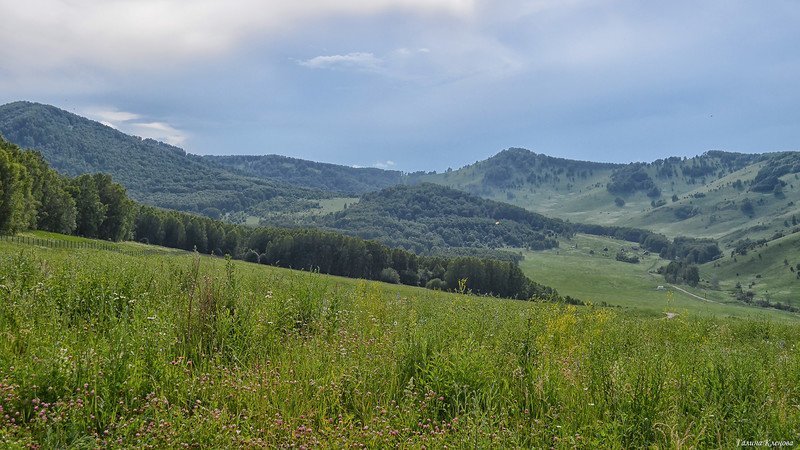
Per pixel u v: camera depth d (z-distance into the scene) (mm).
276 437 5391
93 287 9938
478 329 10023
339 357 7699
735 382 7453
